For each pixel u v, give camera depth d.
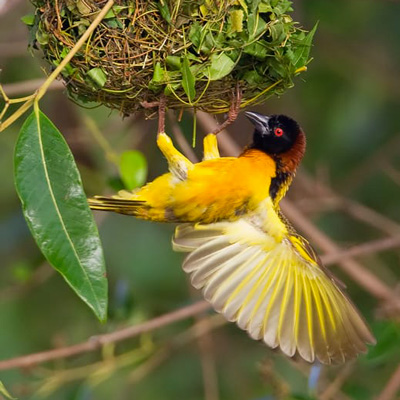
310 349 8.22
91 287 7.18
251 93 8.28
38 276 13.04
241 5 7.72
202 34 7.64
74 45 7.62
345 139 14.62
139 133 13.60
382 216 14.29
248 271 8.36
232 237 8.45
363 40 14.87
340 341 8.30
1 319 13.30
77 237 7.27
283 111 14.55
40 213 7.29
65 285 13.62
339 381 11.58
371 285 12.45
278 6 7.87
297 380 13.02
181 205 8.30
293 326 8.26
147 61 7.70
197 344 13.55
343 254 12.34
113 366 11.92
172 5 7.60
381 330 11.62
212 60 7.73
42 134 7.35
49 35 7.73
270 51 7.89
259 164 8.70
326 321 8.32
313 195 14.41
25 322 13.41
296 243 8.57
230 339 13.80
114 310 12.53
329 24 14.68
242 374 13.55
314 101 14.64
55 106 13.43
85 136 13.14
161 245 13.89
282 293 8.33
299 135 8.96
